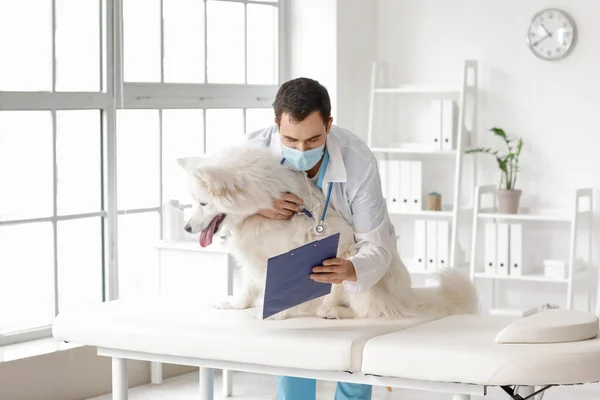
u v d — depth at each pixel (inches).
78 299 178.9
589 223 200.1
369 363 95.7
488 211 206.4
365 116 222.8
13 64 165.3
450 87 205.9
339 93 212.4
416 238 210.5
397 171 212.5
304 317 112.0
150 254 190.1
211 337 103.5
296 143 102.8
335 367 97.2
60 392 163.0
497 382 89.9
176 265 180.4
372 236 108.7
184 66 196.5
